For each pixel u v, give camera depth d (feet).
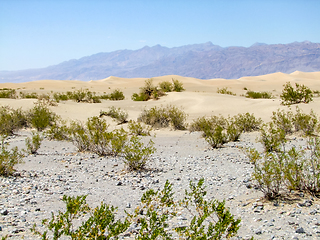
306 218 17.84
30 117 82.43
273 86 330.13
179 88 176.14
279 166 23.43
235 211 20.34
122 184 29.04
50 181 30.01
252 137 59.26
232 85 350.84
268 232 16.52
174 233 16.84
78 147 49.90
